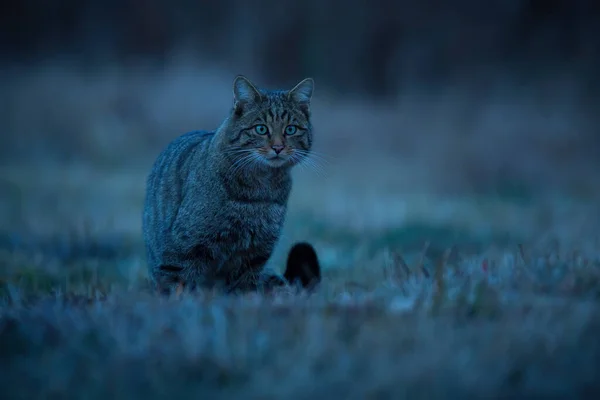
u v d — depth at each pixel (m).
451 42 46.31
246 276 10.92
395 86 45.50
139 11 48.41
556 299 7.94
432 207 23.73
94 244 17.00
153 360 6.43
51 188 26.22
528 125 33.66
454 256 10.96
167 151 11.73
